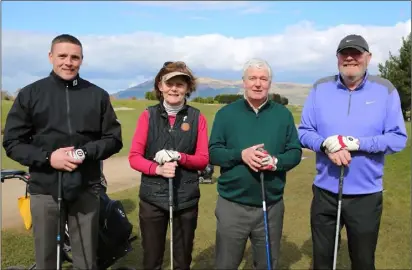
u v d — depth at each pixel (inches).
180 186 138.2
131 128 644.7
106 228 161.3
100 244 160.9
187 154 138.6
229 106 142.0
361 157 135.7
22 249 190.1
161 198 136.6
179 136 138.4
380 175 139.3
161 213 138.8
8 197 269.0
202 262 186.9
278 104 141.0
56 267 136.5
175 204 137.4
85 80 136.0
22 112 128.6
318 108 143.6
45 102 128.9
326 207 142.3
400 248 203.3
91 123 133.0
